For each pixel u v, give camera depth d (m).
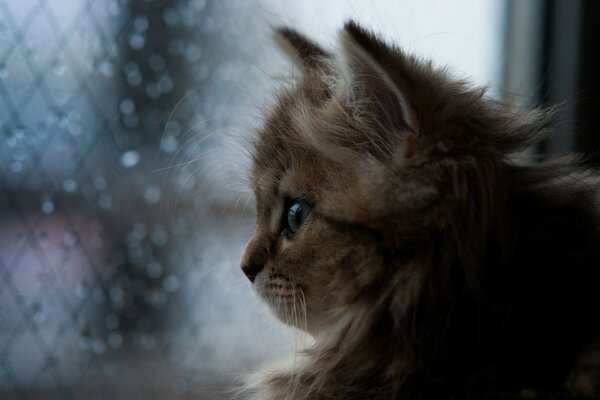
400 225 0.43
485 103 0.45
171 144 0.59
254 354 0.57
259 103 0.52
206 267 0.59
